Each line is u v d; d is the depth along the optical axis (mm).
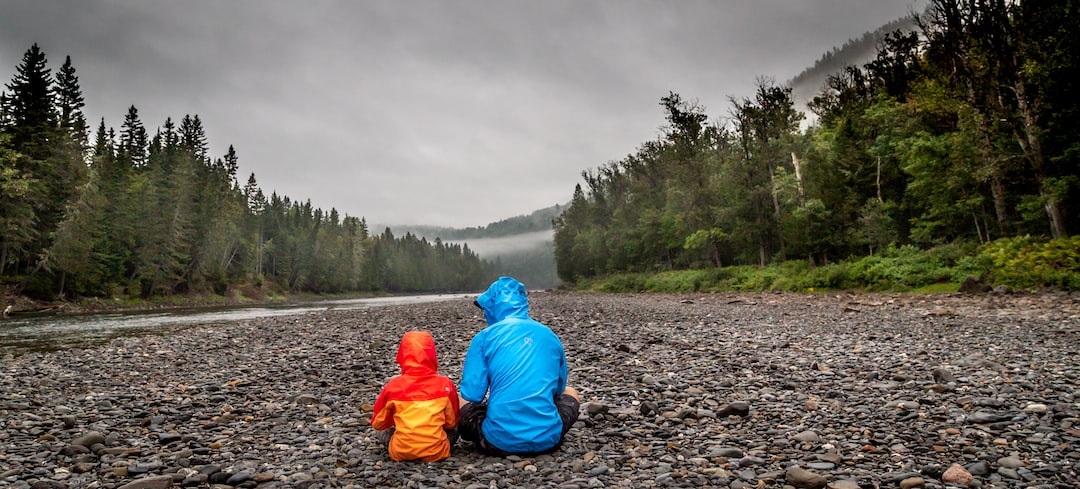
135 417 6934
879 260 31547
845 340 11984
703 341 12797
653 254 68250
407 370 4844
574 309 27266
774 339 12641
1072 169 24344
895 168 35188
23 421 6727
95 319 31281
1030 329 12195
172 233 60188
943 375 7281
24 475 4547
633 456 4793
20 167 44250
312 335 17812
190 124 87188
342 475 4406
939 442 4754
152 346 15680
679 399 7125
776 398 6848
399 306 39844
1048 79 24312
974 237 31859
